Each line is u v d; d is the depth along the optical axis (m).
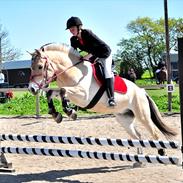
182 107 5.67
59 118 6.80
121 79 7.36
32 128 12.62
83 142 6.43
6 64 58.66
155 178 6.49
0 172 7.16
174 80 44.84
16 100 20.38
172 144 5.99
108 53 6.95
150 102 7.69
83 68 6.86
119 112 7.50
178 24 67.94
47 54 6.69
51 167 7.55
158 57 68.38
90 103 6.92
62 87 6.57
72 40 7.00
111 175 6.81
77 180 6.49
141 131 11.21
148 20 68.69
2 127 12.99
